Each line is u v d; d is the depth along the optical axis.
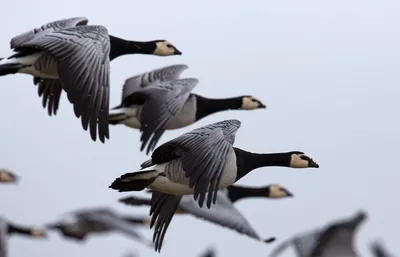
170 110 18.05
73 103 14.45
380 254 14.28
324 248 13.00
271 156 16.12
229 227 17.59
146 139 17.72
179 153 14.17
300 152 16.44
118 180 14.20
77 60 14.81
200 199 12.92
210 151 13.23
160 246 15.25
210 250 16.12
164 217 15.29
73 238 21.64
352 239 13.07
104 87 14.51
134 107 19.25
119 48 19.12
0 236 18.34
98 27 15.25
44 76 16.09
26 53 15.98
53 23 16.45
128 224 21.06
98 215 21.28
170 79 20.16
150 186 14.26
